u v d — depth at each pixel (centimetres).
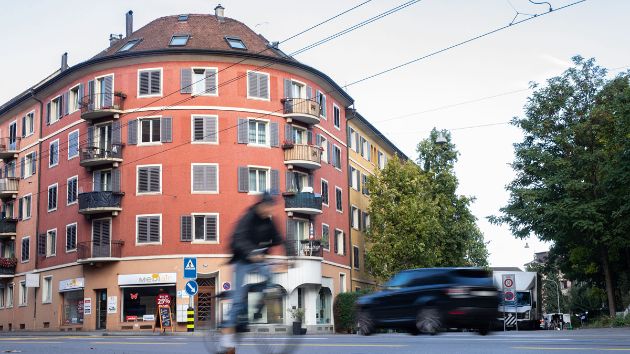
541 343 1406
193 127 4403
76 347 1655
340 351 1301
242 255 823
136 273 4306
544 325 6269
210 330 840
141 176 4394
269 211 843
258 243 836
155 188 4369
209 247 4300
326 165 5156
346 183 5594
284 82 4688
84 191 4628
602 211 4597
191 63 4466
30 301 5109
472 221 6019
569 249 5453
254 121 4528
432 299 1625
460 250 5909
